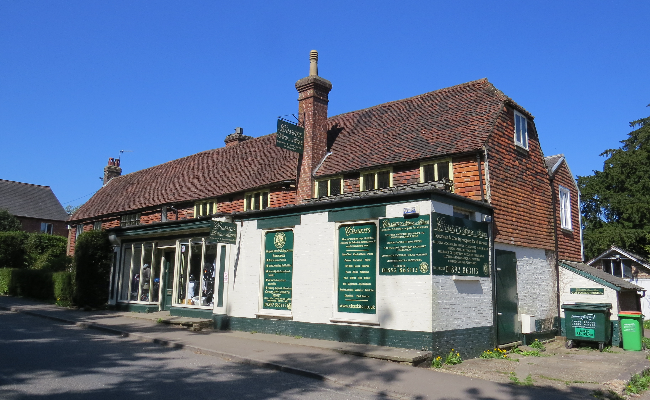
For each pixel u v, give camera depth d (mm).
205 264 15773
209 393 7117
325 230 12133
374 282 11094
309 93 17859
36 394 6660
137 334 12469
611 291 15062
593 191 32031
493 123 13719
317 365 9109
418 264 10297
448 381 8320
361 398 7262
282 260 13086
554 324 15570
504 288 12922
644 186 29750
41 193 55219
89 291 18609
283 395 7215
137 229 18094
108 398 6621
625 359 11695
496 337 12086
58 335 12453
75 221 29859
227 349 10531
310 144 17250
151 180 27719
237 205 19547
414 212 10484
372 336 10773
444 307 10320
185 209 21984
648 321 22312
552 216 16516
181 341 11484
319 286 12008
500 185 13414
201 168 24656
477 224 11891
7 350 9922
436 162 13906
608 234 28594
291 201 17375
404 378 8344
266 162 20156
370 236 11320
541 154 16516
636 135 35406
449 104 16422
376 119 18453
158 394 6930
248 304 13609
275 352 10312
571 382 8797
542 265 15367
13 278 25500
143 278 18141
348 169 15719
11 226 44031
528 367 10164
